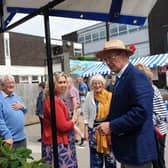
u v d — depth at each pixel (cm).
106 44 315
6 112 452
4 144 270
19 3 363
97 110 498
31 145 927
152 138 300
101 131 307
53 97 342
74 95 598
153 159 301
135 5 323
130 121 290
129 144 299
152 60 1538
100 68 1788
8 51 3456
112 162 492
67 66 1209
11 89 468
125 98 300
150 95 295
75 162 434
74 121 435
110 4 323
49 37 332
